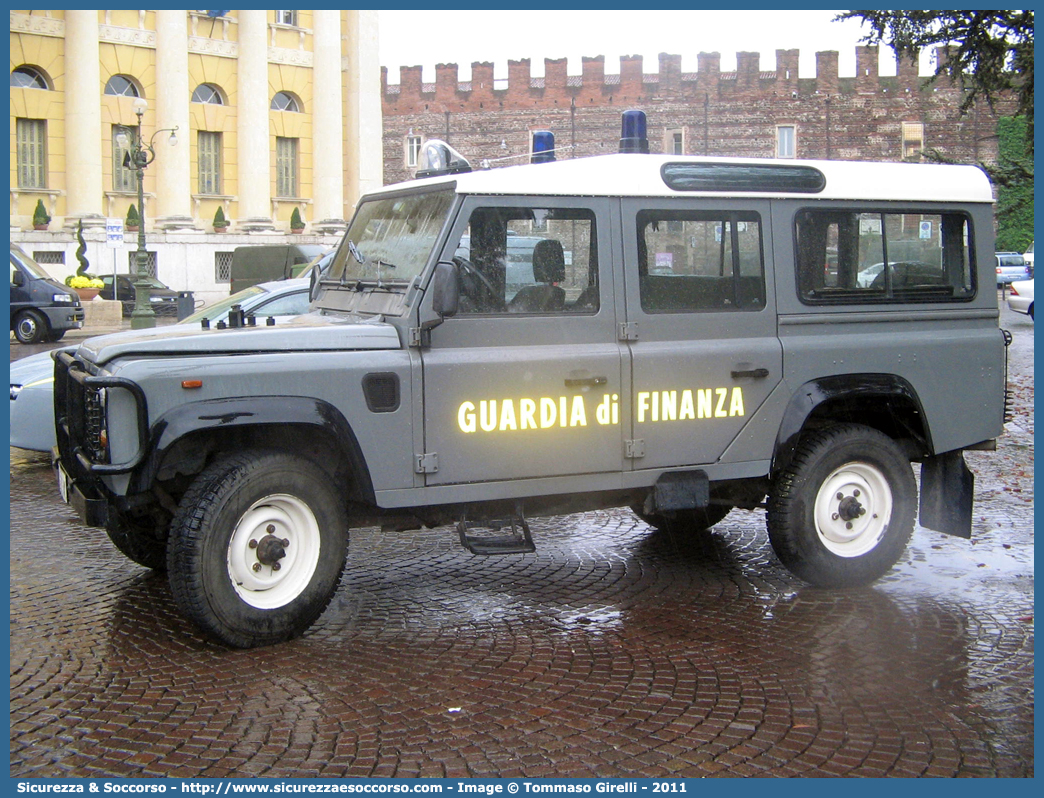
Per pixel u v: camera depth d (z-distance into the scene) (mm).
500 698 4770
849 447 6457
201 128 40312
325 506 5531
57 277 36375
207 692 4840
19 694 4820
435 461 5605
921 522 7129
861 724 4492
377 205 6602
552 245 5840
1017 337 24500
